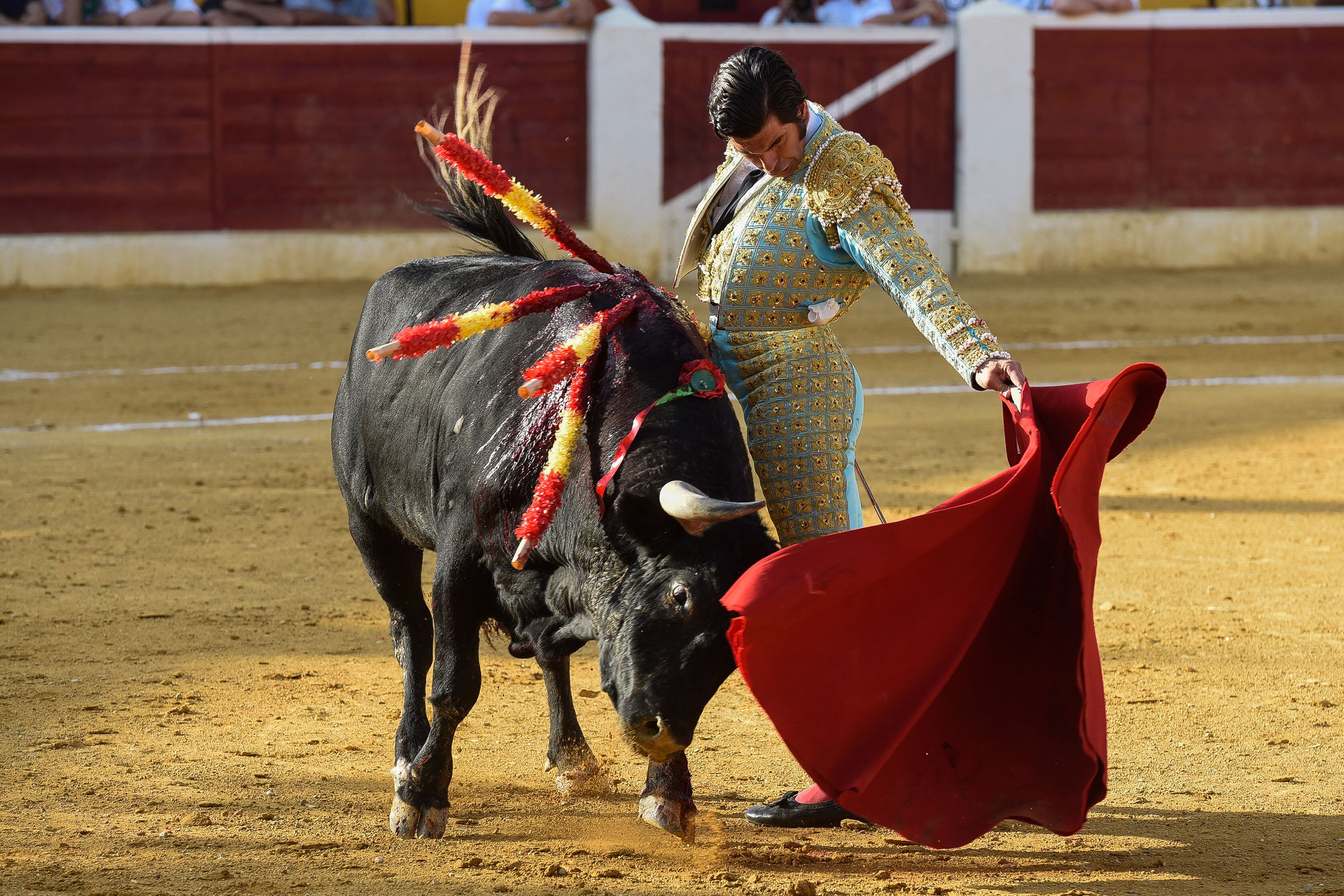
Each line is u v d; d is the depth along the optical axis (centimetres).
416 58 5066
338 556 2081
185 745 1302
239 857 1043
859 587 896
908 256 993
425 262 1256
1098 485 980
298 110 5003
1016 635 1010
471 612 1062
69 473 2645
